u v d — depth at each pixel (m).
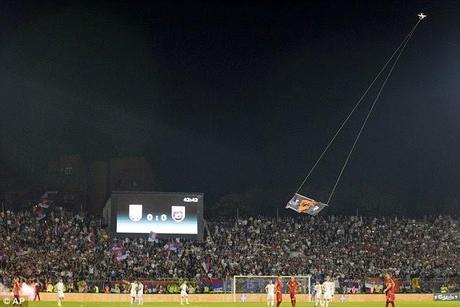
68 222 89.06
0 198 101.12
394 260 90.25
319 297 63.41
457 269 88.00
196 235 85.62
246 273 83.62
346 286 80.94
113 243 85.75
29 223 87.38
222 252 87.75
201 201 86.31
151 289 75.62
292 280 56.06
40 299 72.50
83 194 104.94
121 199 84.44
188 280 77.56
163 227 84.94
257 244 91.56
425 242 95.50
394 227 98.94
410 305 64.62
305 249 91.88
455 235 97.12
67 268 78.00
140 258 83.19
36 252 80.88
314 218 100.81
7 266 75.75
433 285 82.25
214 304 67.50
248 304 67.94
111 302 70.38
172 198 85.62
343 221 100.12
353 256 90.81
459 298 80.69
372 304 68.06
